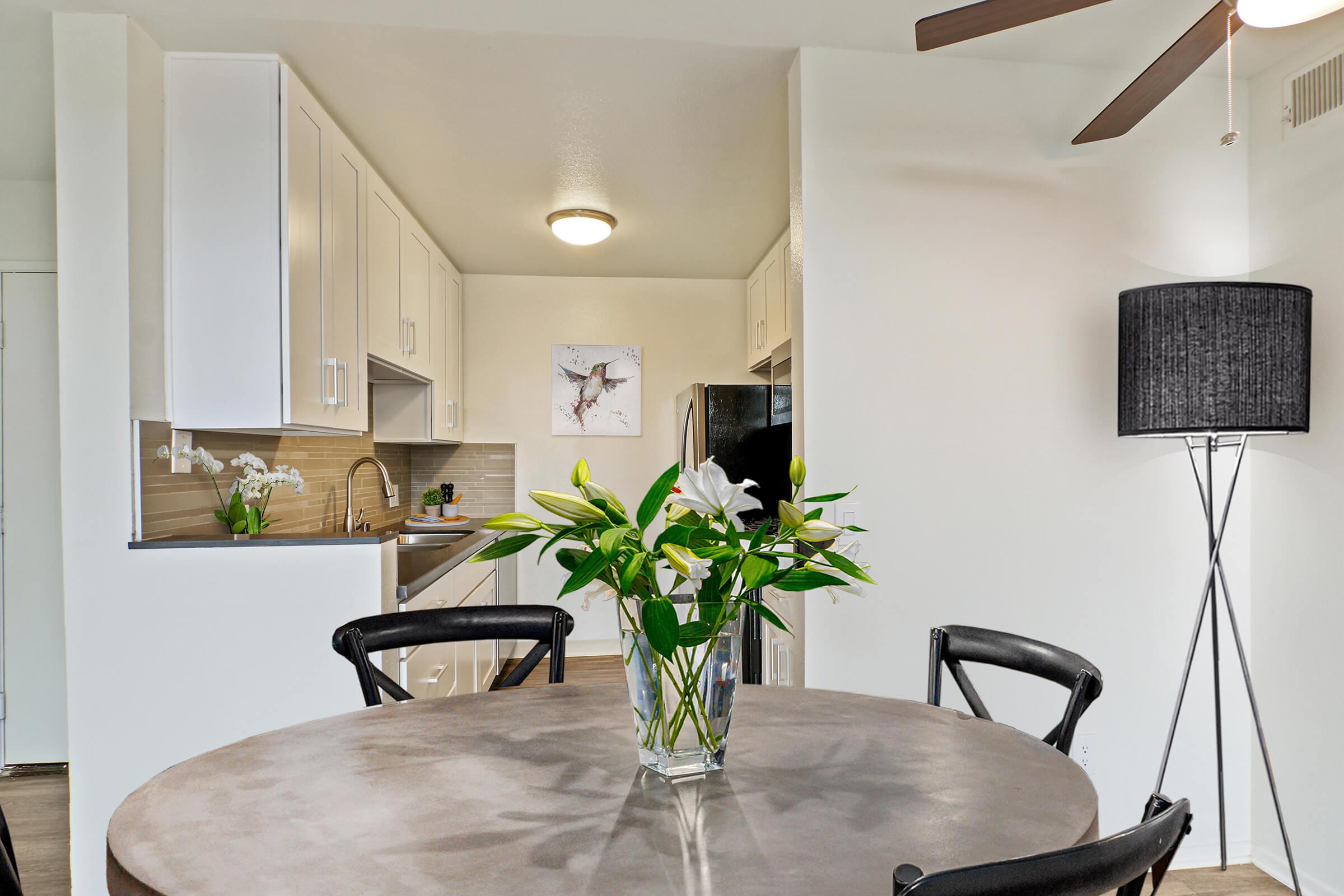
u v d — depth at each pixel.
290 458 3.16
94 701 2.04
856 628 2.32
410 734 1.27
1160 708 2.44
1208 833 2.46
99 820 2.04
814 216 2.31
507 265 4.57
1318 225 2.27
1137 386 2.15
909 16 2.12
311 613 2.10
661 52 2.26
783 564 1.79
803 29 2.18
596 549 1.01
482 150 2.89
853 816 0.95
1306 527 2.30
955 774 1.09
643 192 3.34
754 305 4.64
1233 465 2.49
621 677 4.35
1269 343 2.05
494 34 2.15
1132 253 2.45
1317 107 2.28
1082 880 0.62
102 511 2.04
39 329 3.24
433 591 2.69
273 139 2.21
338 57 2.24
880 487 2.33
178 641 2.07
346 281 2.69
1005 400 2.39
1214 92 2.51
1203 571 2.47
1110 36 2.23
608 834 0.90
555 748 1.20
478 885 0.78
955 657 1.64
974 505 2.37
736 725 1.32
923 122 2.36
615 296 4.90
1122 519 2.43
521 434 4.85
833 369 2.31
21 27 2.07
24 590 3.22
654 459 4.90
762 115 2.65
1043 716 2.39
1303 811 2.30
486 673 3.68
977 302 2.38
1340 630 2.20
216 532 2.54
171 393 2.18
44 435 3.23
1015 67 2.40
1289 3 1.40
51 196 3.23
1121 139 2.46
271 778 1.08
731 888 0.77
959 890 0.58
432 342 3.98
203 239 2.19
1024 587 2.39
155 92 2.15
